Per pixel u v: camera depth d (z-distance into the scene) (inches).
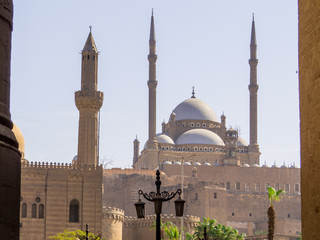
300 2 639.8
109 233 6683.1
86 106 6368.1
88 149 6328.7
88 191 5841.5
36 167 5802.2
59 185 5807.1
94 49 6525.6
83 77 6456.7
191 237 5925.2
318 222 583.5
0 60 566.6
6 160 555.2
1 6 573.0
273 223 3501.5
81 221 5777.6
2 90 567.5
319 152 585.3
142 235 7352.4
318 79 588.4
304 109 621.6
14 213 564.1
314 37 599.2
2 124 563.8
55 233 5718.5
